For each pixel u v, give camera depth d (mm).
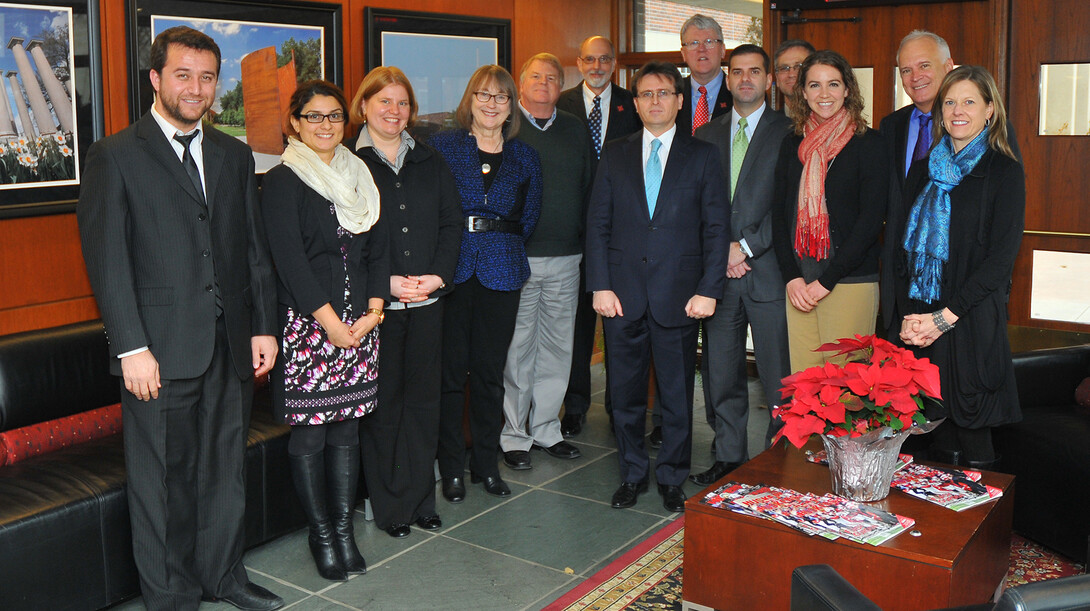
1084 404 3453
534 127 4016
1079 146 4406
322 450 3090
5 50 3027
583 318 4598
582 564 3188
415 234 3297
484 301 3730
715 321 3842
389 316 3312
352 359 3045
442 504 3736
